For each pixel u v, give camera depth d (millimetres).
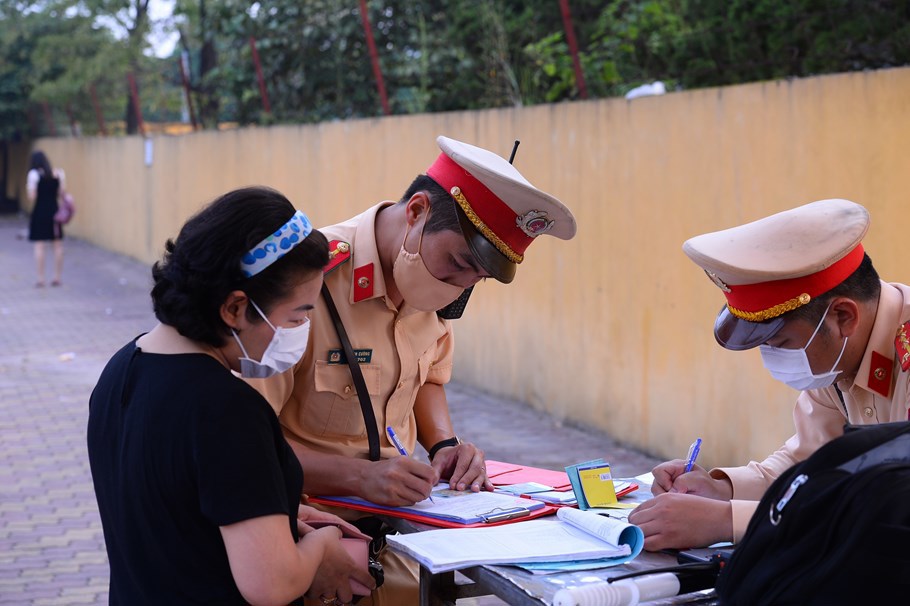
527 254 7895
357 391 2859
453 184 2674
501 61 9320
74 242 22625
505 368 8250
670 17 7500
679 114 6227
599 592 2016
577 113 7156
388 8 11188
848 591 1755
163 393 2164
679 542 2355
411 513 2637
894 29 6078
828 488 1817
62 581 4941
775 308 2344
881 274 5031
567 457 6641
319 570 2418
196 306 2164
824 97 5262
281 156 12258
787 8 6508
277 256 2166
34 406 8430
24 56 27016
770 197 5609
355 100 11656
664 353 6480
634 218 6684
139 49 22406
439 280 2727
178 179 16219
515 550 2279
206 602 2182
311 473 2768
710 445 6129
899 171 4895
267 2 12008
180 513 2150
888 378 2422
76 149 23047
